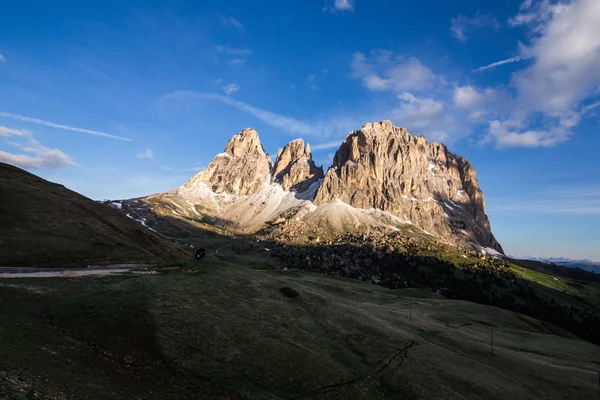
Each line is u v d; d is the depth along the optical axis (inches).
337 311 2824.8
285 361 1792.6
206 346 1701.5
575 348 4429.1
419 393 1945.1
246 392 1482.5
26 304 1745.8
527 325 5831.7
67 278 2293.3
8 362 1105.4
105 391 1188.5
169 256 4224.9
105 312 1779.0
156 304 1926.7
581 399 2564.0
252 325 2030.0
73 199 4318.4
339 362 1999.3
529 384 2623.0
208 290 2309.3
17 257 2682.1
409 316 4094.5
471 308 6063.0
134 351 1546.5
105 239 3577.8
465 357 2780.5
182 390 1382.9
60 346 1412.4
